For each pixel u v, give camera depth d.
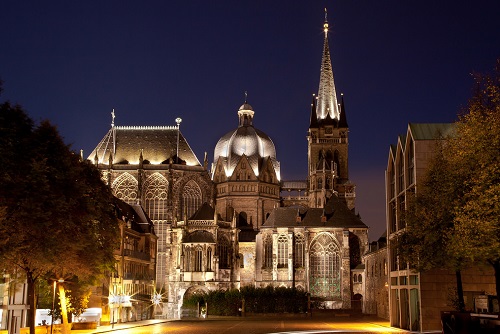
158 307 137.62
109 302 86.38
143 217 133.88
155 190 157.50
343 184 187.50
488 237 42.47
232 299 113.69
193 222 141.25
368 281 126.62
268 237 142.38
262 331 68.88
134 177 158.38
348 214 143.88
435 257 52.25
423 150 64.50
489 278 61.75
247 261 146.88
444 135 65.00
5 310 62.59
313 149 192.12
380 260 109.56
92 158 167.50
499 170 42.84
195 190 160.62
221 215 169.38
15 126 44.56
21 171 43.41
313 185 178.12
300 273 138.62
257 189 169.12
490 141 44.22
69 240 49.56
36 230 43.78
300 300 115.38
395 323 75.06
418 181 63.41
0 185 40.84
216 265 138.25
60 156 49.50
